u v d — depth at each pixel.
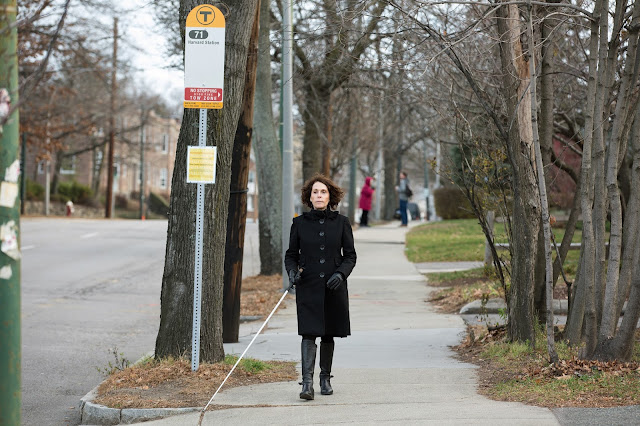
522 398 9.49
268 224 26.14
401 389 10.56
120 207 106.06
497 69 13.70
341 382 11.15
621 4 11.23
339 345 14.65
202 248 11.43
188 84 11.05
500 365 11.80
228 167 11.80
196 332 11.34
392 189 76.88
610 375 10.06
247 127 15.46
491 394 9.99
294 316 19.03
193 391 10.37
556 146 24.47
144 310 21.45
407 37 13.58
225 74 11.66
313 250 10.26
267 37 24.61
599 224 11.41
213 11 11.05
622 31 13.41
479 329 15.34
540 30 13.59
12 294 6.99
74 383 12.88
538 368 10.93
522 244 12.73
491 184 13.94
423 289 23.05
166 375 10.94
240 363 11.74
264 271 26.22
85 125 71.06
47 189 76.88
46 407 11.29
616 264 10.88
